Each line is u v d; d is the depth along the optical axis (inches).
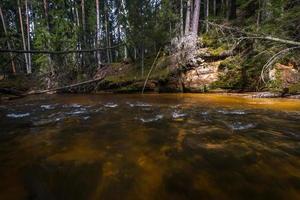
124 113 276.2
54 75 706.2
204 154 141.1
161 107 309.7
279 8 354.0
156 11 603.8
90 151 149.3
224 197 99.7
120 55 989.8
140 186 107.7
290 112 254.4
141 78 549.3
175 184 109.0
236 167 124.3
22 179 115.0
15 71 839.7
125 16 614.2
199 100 365.1
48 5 787.4
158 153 143.8
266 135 176.4
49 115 281.9
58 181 112.9
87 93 586.6
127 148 153.3
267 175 116.2
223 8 691.4
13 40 833.5
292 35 337.7
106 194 102.4
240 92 450.0
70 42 698.2
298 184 108.3
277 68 409.4
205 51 493.0
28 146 162.1
